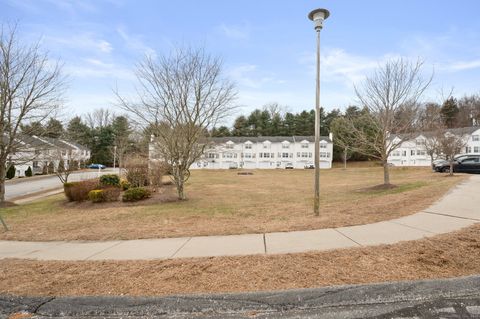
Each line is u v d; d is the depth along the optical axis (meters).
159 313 3.01
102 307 3.12
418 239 4.86
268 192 15.86
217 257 4.38
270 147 68.19
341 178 27.25
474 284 3.37
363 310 2.94
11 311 3.12
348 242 4.86
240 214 8.61
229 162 68.06
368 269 3.78
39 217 9.93
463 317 2.80
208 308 3.05
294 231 5.75
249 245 4.95
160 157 16.55
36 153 16.23
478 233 5.04
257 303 3.09
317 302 3.08
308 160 66.94
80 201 13.70
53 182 29.31
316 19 7.54
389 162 58.81
